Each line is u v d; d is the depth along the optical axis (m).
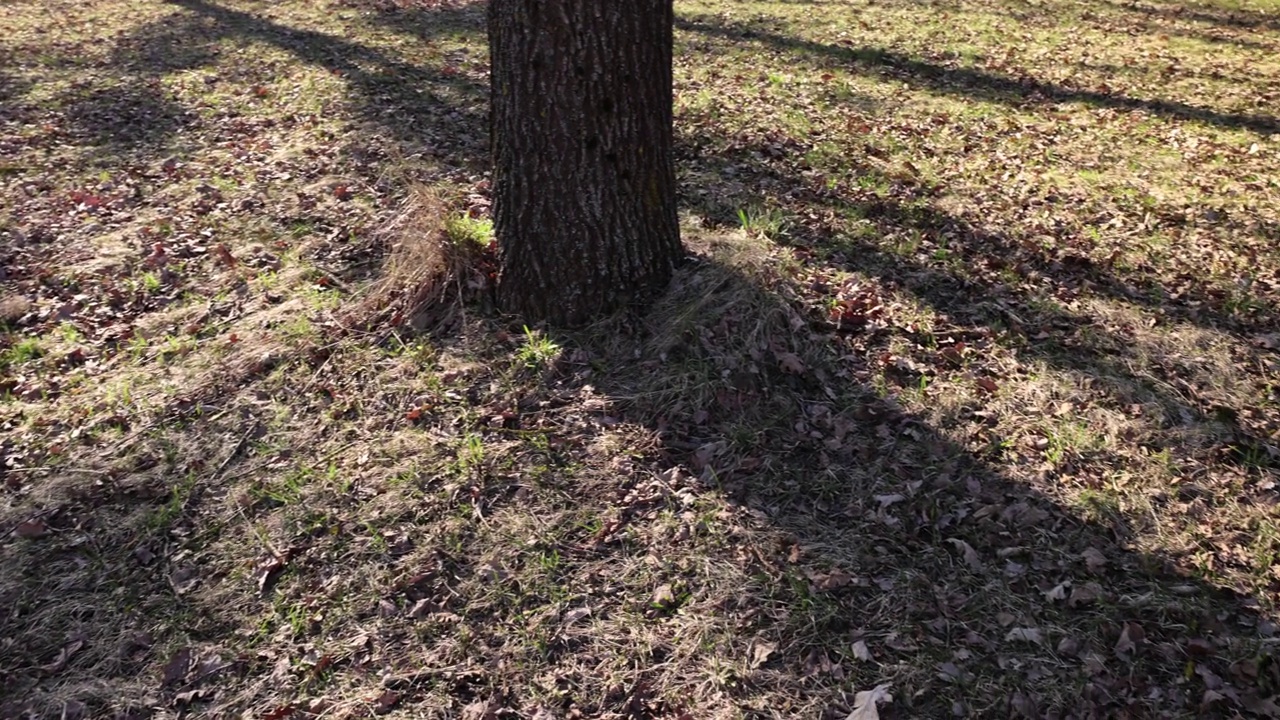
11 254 5.38
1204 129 7.66
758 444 3.86
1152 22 11.69
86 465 3.81
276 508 3.61
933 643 3.07
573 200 4.18
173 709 2.92
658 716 2.87
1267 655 2.96
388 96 8.16
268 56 9.54
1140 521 3.51
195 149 7.04
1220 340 4.56
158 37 10.31
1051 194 6.30
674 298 4.47
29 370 4.41
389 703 2.91
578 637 3.11
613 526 3.50
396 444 3.88
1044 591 3.25
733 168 6.65
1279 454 3.78
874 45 10.21
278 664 3.04
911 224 5.81
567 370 4.23
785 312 4.41
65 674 3.03
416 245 4.69
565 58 3.87
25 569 3.38
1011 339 4.54
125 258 5.32
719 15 11.70
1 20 10.91
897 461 3.80
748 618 3.15
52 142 7.14
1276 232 5.73
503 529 3.50
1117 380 4.22
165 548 3.46
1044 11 12.12
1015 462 3.79
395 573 3.34
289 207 5.95
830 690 2.92
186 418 4.06
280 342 4.46
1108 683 2.93
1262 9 12.43
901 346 4.44
